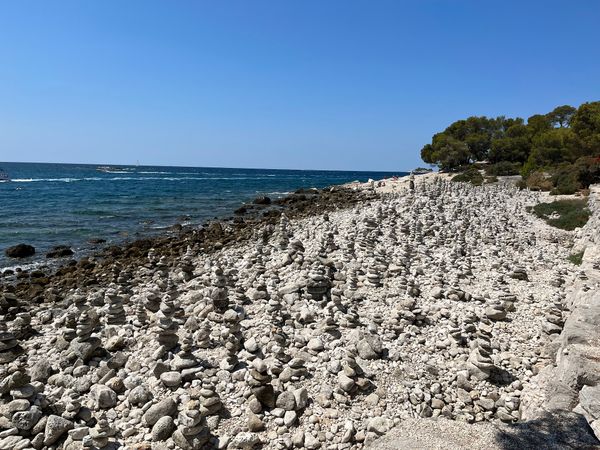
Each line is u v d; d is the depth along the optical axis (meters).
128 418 8.94
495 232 23.75
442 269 16.91
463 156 77.31
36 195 60.38
